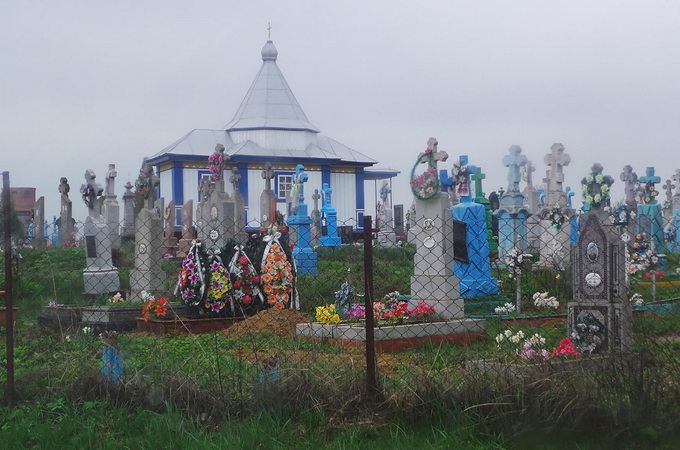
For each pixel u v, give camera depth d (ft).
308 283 60.80
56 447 22.31
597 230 31.48
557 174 84.43
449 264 46.37
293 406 24.29
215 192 84.02
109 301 55.16
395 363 32.09
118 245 82.38
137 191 85.87
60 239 99.19
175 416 23.67
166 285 60.49
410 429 23.06
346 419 23.67
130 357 28.68
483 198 72.74
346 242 126.72
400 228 138.51
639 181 95.45
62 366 27.73
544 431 21.62
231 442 22.02
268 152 173.88
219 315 48.49
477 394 23.39
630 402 22.07
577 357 27.68
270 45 190.70
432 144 47.62
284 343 34.45
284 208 173.17
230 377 26.08
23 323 49.90
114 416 24.47
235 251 49.75
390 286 61.93
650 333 26.66
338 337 37.88
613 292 31.04
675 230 87.76
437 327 39.96
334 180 181.37
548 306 52.11
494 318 43.83
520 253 54.85
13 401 25.61
